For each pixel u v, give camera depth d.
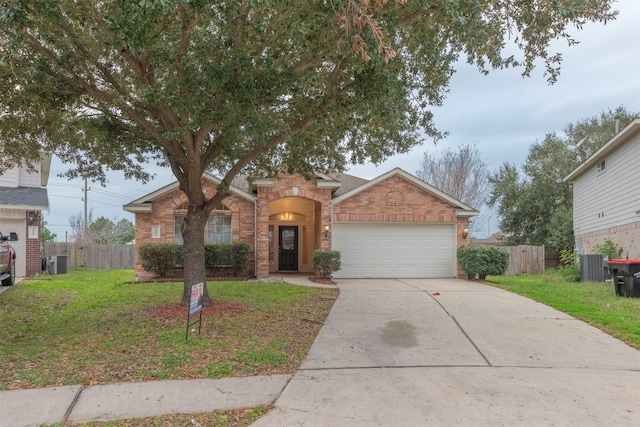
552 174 26.66
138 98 7.04
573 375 5.35
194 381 5.07
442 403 4.47
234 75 6.64
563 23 7.00
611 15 6.68
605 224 17.61
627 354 6.23
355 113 8.79
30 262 16.36
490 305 9.80
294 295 10.82
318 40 6.91
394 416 4.16
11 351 6.12
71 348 6.25
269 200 15.35
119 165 10.77
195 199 8.60
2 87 7.46
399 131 9.52
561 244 24.36
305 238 18.23
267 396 4.67
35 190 17.20
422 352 6.36
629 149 15.12
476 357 6.11
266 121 6.70
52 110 8.21
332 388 4.91
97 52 7.89
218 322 7.48
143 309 8.65
